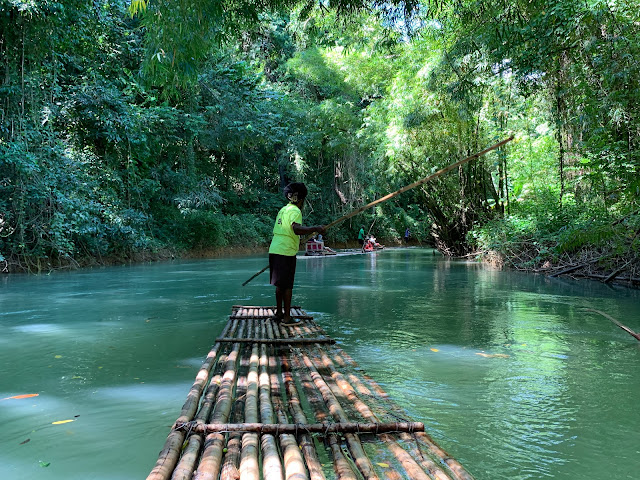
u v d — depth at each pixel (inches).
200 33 208.4
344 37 450.6
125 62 590.9
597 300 269.6
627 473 76.0
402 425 89.1
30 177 457.1
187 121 682.2
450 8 379.2
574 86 339.9
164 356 148.1
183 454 76.8
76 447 85.1
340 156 1048.2
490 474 75.8
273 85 974.4
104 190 587.8
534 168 559.5
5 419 98.0
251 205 1069.8
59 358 145.6
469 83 395.2
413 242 1390.3
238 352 148.0
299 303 261.0
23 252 463.8
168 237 746.8
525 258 479.8
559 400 109.4
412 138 593.6
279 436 85.5
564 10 279.7
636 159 288.4
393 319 212.7
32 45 444.1
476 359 144.9
